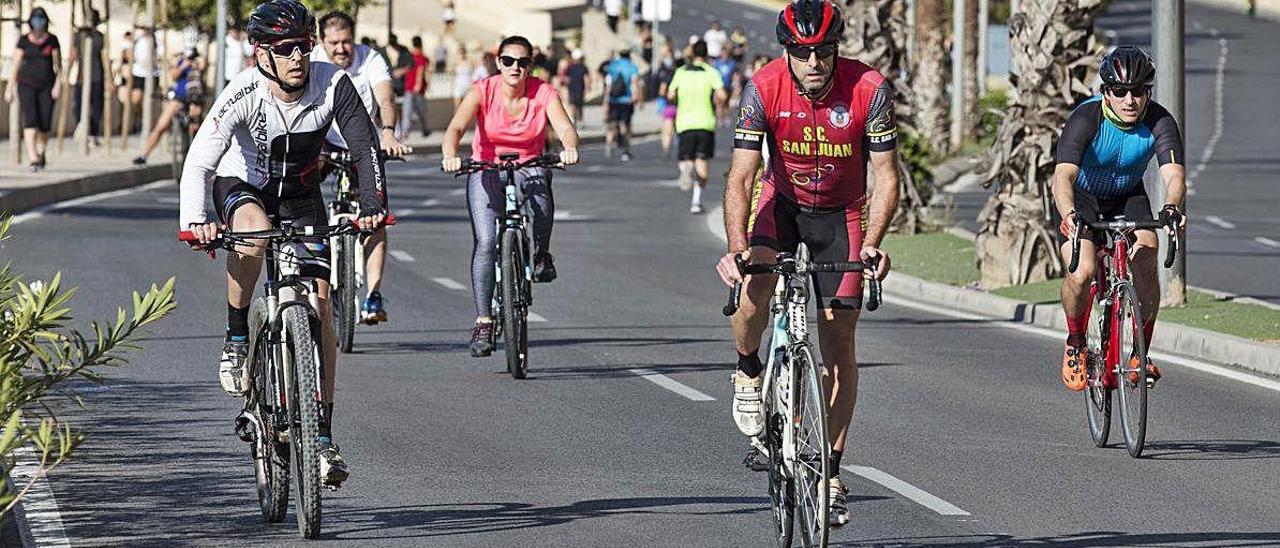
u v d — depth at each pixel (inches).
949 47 4402.1
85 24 2691.9
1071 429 874.8
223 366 681.0
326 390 646.5
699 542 637.3
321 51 1114.1
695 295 1417.3
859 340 1188.5
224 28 2815.0
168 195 2201.0
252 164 663.1
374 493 709.3
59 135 2591.0
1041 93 1450.5
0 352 569.6
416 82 3826.3
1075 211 823.1
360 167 649.0
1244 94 5142.7
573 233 1927.9
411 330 1187.9
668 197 2465.6
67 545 614.9
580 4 6732.3
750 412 629.6
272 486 645.9
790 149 616.7
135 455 765.3
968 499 716.7
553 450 799.7
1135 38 6860.2
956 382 1012.5
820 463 569.3
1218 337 1109.7
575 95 4264.3
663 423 869.2
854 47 1930.4
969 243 1769.2
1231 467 785.6
